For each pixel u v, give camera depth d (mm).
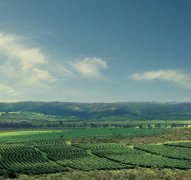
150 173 191125
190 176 182250
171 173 192125
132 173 190375
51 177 184125
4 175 197500
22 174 198250
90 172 196250
